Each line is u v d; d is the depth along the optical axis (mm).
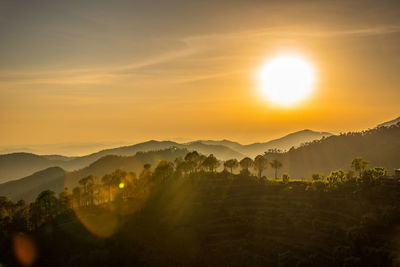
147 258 124562
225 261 120000
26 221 158750
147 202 168375
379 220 119375
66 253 132625
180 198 165375
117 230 142750
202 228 137625
